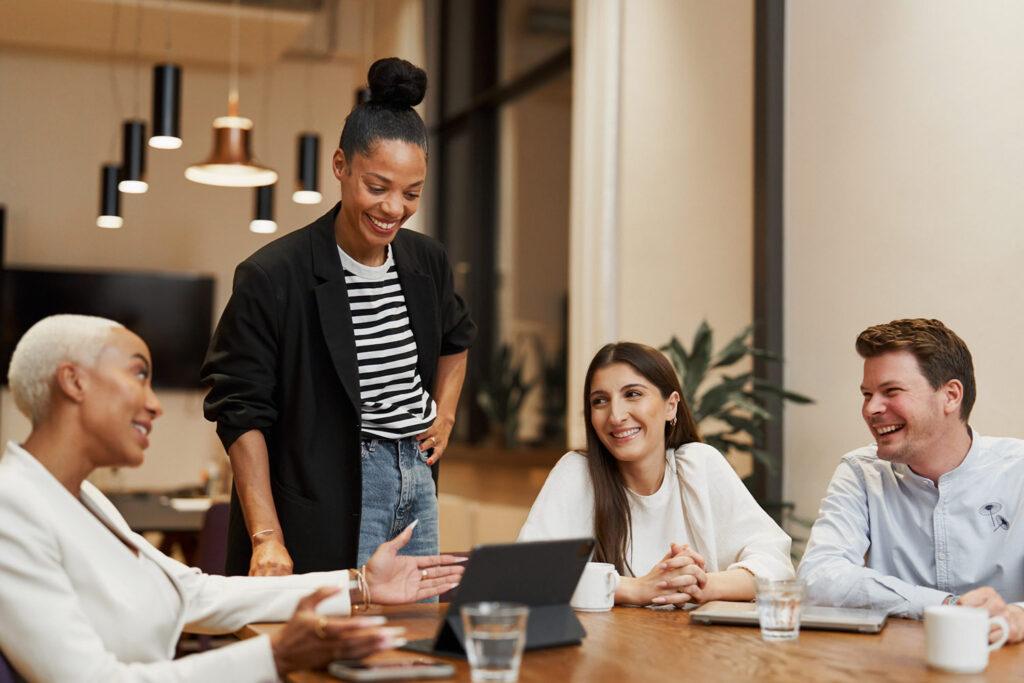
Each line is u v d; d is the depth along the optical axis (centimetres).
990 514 210
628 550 226
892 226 338
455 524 627
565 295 642
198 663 144
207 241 768
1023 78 294
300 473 222
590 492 229
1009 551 207
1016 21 296
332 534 222
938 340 209
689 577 195
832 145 366
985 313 303
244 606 174
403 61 216
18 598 146
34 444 156
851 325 355
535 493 614
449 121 812
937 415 208
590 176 504
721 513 227
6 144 737
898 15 338
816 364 371
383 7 791
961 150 313
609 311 495
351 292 228
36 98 742
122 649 157
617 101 498
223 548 389
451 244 815
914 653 152
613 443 223
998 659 151
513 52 709
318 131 794
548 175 668
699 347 369
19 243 736
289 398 223
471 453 717
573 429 509
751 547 220
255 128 785
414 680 132
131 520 494
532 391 672
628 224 487
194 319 758
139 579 161
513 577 152
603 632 168
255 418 220
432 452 238
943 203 319
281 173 788
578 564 159
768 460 364
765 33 391
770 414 374
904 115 335
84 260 747
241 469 220
